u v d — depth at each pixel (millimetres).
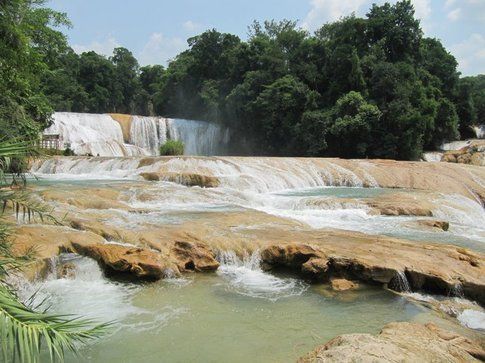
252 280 10562
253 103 45906
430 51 53375
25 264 5633
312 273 10492
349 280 10406
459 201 19984
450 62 52688
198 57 56625
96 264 10383
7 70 11680
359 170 26000
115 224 12969
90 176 23578
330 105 44188
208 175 21828
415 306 9117
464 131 53031
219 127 50031
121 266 10203
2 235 5195
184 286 10008
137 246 11312
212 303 9078
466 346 6754
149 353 6992
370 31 47688
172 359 6832
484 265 10461
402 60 46812
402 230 14820
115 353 6957
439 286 9781
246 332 7797
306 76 46812
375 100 41781
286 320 8336
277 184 22906
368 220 16203
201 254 11188
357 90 42781
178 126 46625
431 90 45906
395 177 25203
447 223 15664
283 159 26688
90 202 15227
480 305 9383
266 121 45281
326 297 9562
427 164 27219
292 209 17922
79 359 6734
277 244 11398
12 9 9453
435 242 13336
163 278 10406
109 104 67938
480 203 22906
